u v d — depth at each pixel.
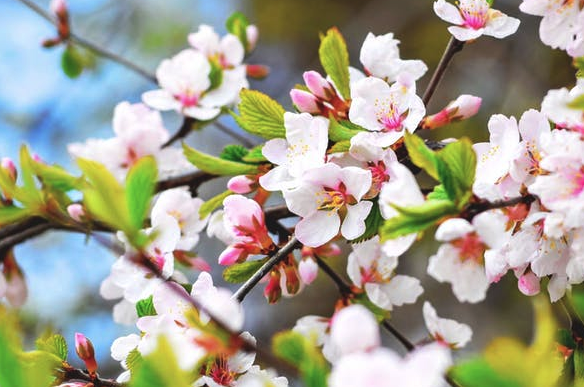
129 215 0.45
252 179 0.55
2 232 0.60
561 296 0.52
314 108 0.54
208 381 0.49
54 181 0.52
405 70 0.55
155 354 0.43
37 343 0.52
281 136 0.54
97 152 0.61
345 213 0.52
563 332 0.52
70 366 0.52
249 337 0.50
